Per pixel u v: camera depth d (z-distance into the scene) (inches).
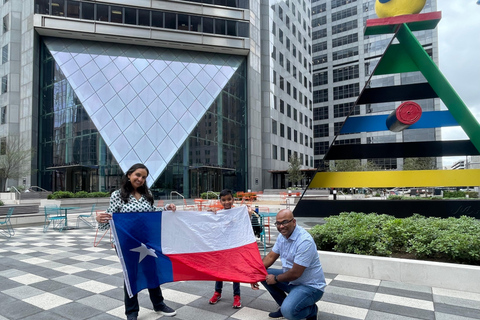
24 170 1152.8
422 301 177.0
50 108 1269.7
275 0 1865.2
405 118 347.6
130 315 150.9
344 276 224.4
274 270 162.6
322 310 165.8
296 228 147.7
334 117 3213.6
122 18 1349.7
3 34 1403.8
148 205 164.2
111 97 1194.0
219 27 1471.5
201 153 1270.9
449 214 360.8
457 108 347.6
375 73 379.2
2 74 1382.9
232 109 1449.3
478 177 355.9
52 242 379.2
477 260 204.5
